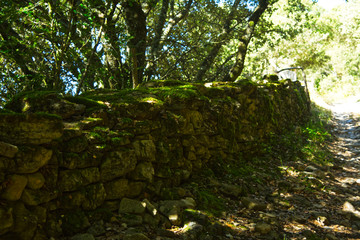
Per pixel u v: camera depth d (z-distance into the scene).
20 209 2.51
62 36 5.35
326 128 12.58
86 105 3.62
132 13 7.17
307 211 4.79
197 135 4.91
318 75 30.19
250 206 4.45
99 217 3.13
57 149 2.89
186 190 4.26
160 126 4.23
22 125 2.57
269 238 3.67
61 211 2.90
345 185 6.34
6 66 5.42
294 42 24.47
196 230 3.40
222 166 5.41
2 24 5.25
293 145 8.23
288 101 10.54
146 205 3.49
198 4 10.25
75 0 5.68
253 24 10.58
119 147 3.50
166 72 8.71
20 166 2.52
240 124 6.35
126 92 4.43
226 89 6.11
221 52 12.05
